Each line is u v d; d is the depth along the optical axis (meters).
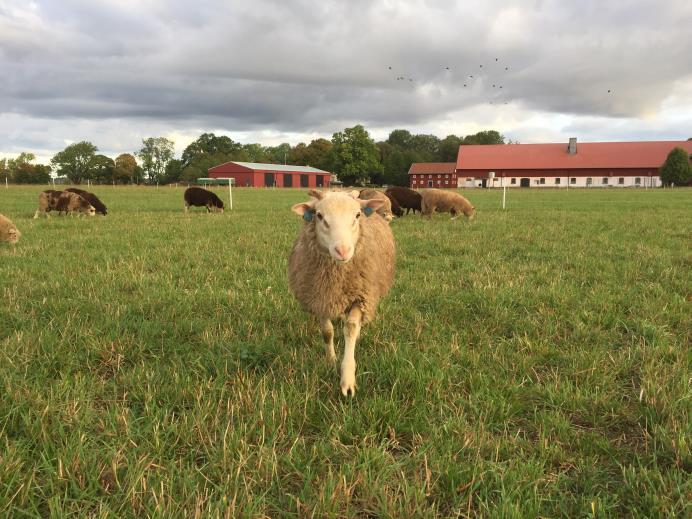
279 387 3.64
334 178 111.06
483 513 2.39
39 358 4.03
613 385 3.76
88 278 7.03
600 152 88.38
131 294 6.44
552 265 8.34
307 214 4.18
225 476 2.60
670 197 38.25
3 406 3.13
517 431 3.16
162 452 2.80
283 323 5.29
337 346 4.66
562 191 57.75
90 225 14.90
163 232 13.06
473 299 6.04
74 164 117.94
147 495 2.43
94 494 2.47
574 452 2.89
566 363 4.17
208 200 21.83
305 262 4.25
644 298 5.92
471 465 2.71
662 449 2.89
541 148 93.19
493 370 3.99
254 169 95.75
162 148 137.38
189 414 3.18
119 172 112.25
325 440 3.00
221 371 3.92
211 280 7.17
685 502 2.36
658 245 10.35
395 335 4.82
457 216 17.97
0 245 10.45
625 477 2.60
